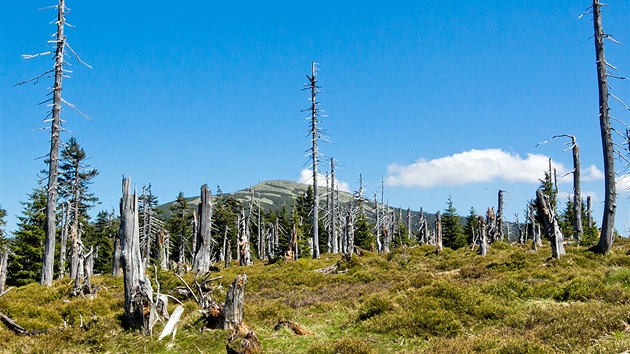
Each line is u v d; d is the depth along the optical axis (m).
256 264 40.28
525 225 49.56
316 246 42.06
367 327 12.76
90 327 13.51
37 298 20.30
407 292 15.19
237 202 76.75
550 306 12.48
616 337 9.15
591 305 11.44
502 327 11.33
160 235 49.72
